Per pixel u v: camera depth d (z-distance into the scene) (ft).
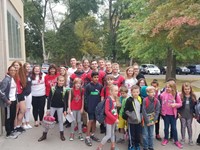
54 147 11.16
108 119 10.44
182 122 11.72
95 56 86.74
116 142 11.76
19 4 23.67
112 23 83.51
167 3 27.86
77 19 80.23
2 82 11.80
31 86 14.15
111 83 11.51
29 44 78.33
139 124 10.82
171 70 43.98
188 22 22.72
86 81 13.32
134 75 13.28
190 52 39.73
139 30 30.45
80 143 11.66
